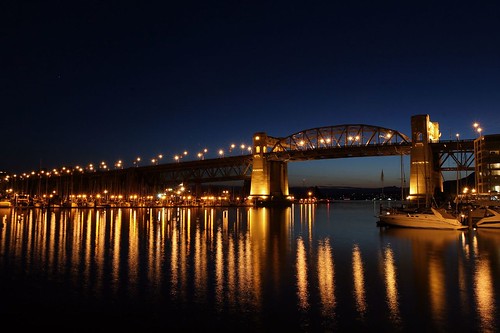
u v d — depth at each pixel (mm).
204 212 125812
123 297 21609
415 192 131750
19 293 22281
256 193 187875
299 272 27969
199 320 18266
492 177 109375
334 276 26766
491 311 19453
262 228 66125
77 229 59438
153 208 155000
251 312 19297
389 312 19328
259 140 190500
